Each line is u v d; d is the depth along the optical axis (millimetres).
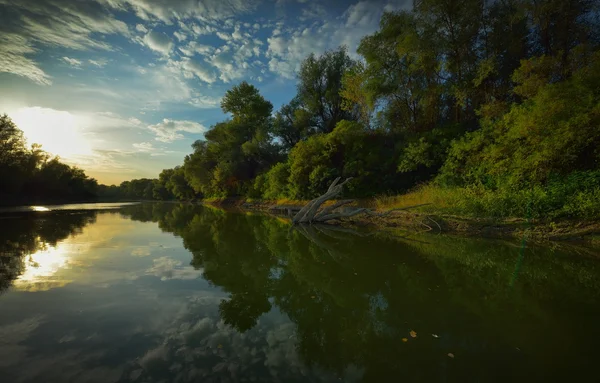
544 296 5125
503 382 2838
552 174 10273
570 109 9492
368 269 7078
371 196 19875
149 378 2832
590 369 3033
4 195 45250
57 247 9812
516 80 12883
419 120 21062
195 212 29734
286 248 9773
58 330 3852
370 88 20672
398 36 19062
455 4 17219
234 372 2957
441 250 9000
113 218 22062
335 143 22219
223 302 4965
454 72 18625
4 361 3102
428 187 16125
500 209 11086
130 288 5621
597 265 6879
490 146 12430
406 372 3002
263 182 33969
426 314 4500
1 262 7629
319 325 4125
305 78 32562
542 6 15008
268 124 38500
